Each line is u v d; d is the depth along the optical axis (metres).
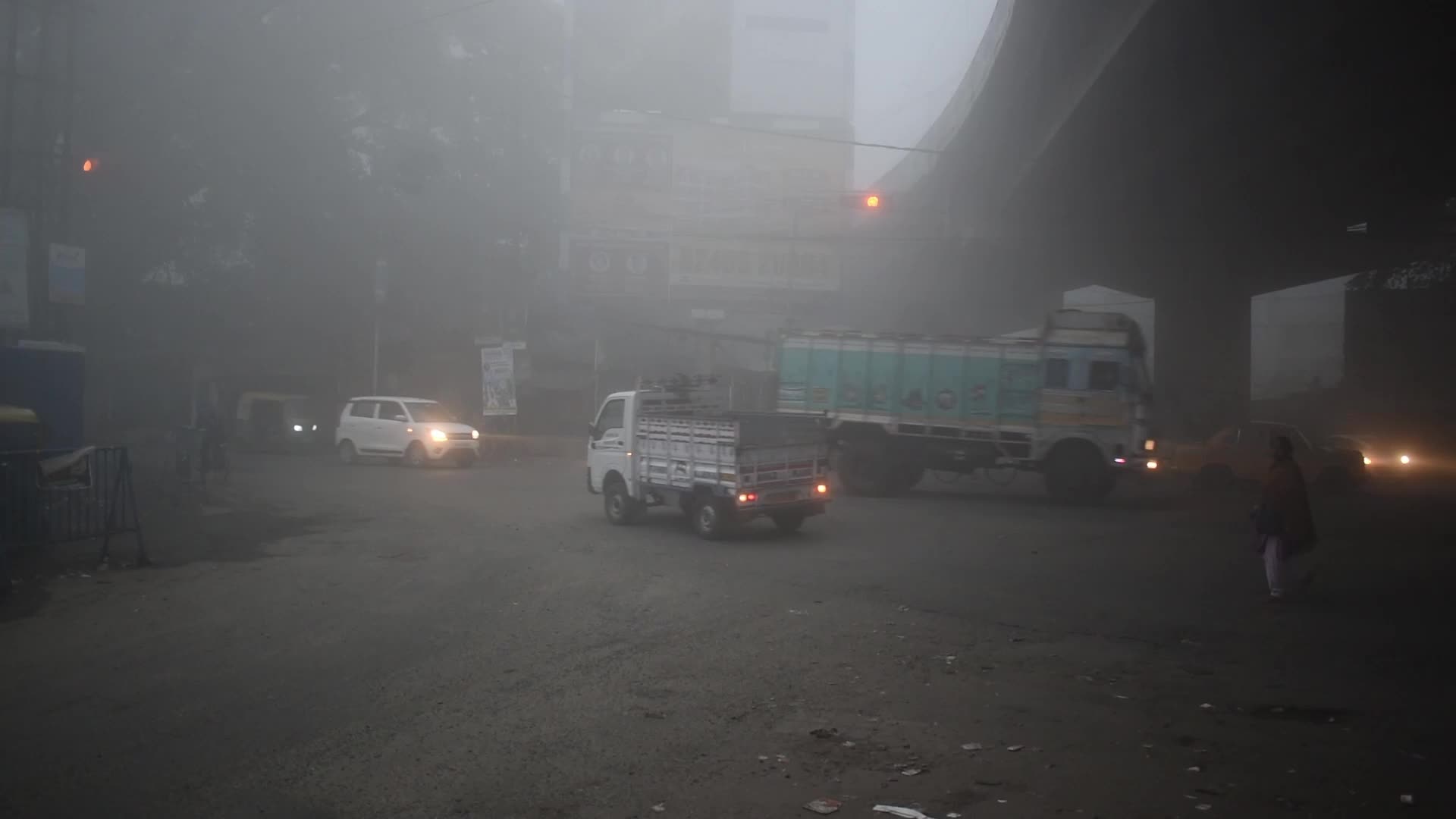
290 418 36.03
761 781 5.69
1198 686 7.74
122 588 11.22
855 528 16.97
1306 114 22.09
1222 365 37.88
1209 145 25.05
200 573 12.18
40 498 11.91
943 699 7.32
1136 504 21.83
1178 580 12.22
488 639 9.02
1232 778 5.78
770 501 15.16
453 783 5.61
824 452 15.84
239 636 9.04
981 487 25.94
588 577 12.12
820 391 23.62
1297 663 8.43
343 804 5.32
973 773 5.85
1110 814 5.25
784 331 24.09
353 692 7.32
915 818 5.19
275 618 9.79
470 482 24.77
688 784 5.63
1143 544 15.16
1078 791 5.57
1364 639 9.27
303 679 7.67
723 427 14.98
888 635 9.27
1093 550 14.60
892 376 22.89
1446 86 19.42
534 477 26.22
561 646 8.77
